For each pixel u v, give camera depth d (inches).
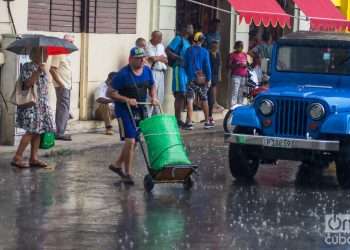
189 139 967.6
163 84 1024.9
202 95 1044.5
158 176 636.1
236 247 486.6
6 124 810.2
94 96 973.8
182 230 523.2
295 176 742.5
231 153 705.0
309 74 761.0
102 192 631.8
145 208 582.2
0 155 766.5
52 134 746.8
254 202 616.4
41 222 531.5
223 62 1223.5
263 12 1098.1
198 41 1041.5
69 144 855.7
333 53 756.0
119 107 661.9
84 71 965.2
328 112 684.7
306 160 689.6
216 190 658.8
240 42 1140.5
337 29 1336.1
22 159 721.0
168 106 1082.7
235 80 1136.8
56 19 925.8
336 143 673.0
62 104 871.7
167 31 1093.1
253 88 1097.4
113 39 1007.6
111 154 818.8
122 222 538.9
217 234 516.1
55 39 701.9
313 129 687.7
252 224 546.0
